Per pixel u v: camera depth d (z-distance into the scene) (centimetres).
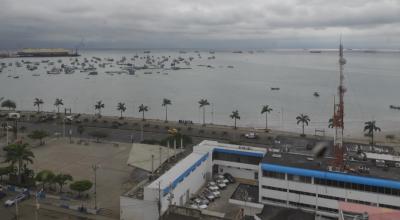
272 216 7269
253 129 18225
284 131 18850
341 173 8225
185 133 16900
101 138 15750
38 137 14400
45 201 9131
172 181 8400
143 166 9919
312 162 9012
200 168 10038
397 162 9194
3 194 9319
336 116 8806
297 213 7350
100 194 9694
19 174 10025
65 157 12962
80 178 10888
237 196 9188
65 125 18462
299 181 8575
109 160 12700
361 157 9638
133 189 8688
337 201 8281
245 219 7950
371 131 15575
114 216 8444
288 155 9662
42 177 9512
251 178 10619
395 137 18200
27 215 8350
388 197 7856
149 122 19412
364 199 8056
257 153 10412
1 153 13250
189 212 6694
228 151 10731
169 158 10625
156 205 7856
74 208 8706
